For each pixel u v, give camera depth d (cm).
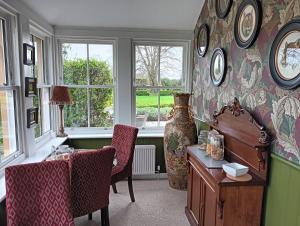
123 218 272
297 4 155
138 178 381
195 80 370
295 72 155
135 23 357
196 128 342
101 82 382
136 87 387
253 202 183
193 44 380
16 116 254
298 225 152
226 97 259
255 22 200
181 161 329
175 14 342
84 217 278
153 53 386
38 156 272
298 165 153
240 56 229
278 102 173
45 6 300
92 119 387
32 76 295
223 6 267
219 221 185
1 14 232
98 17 340
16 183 164
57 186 176
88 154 207
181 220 269
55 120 368
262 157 181
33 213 171
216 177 188
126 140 306
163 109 398
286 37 164
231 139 231
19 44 251
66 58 373
